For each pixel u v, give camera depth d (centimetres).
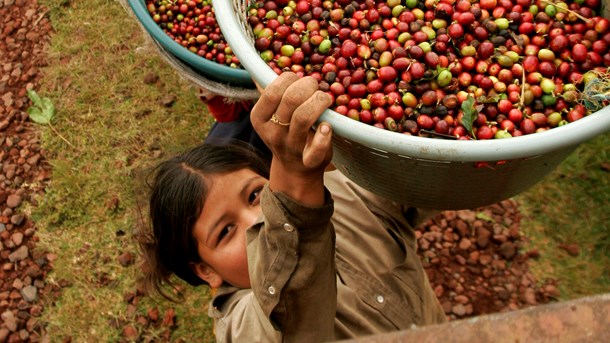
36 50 361
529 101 141
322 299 110
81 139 324
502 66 146
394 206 157
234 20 137
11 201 308
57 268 287
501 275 271
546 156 118
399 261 154
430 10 154
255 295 109
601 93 129
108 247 290
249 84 219
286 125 95
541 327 57
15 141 329
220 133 236
